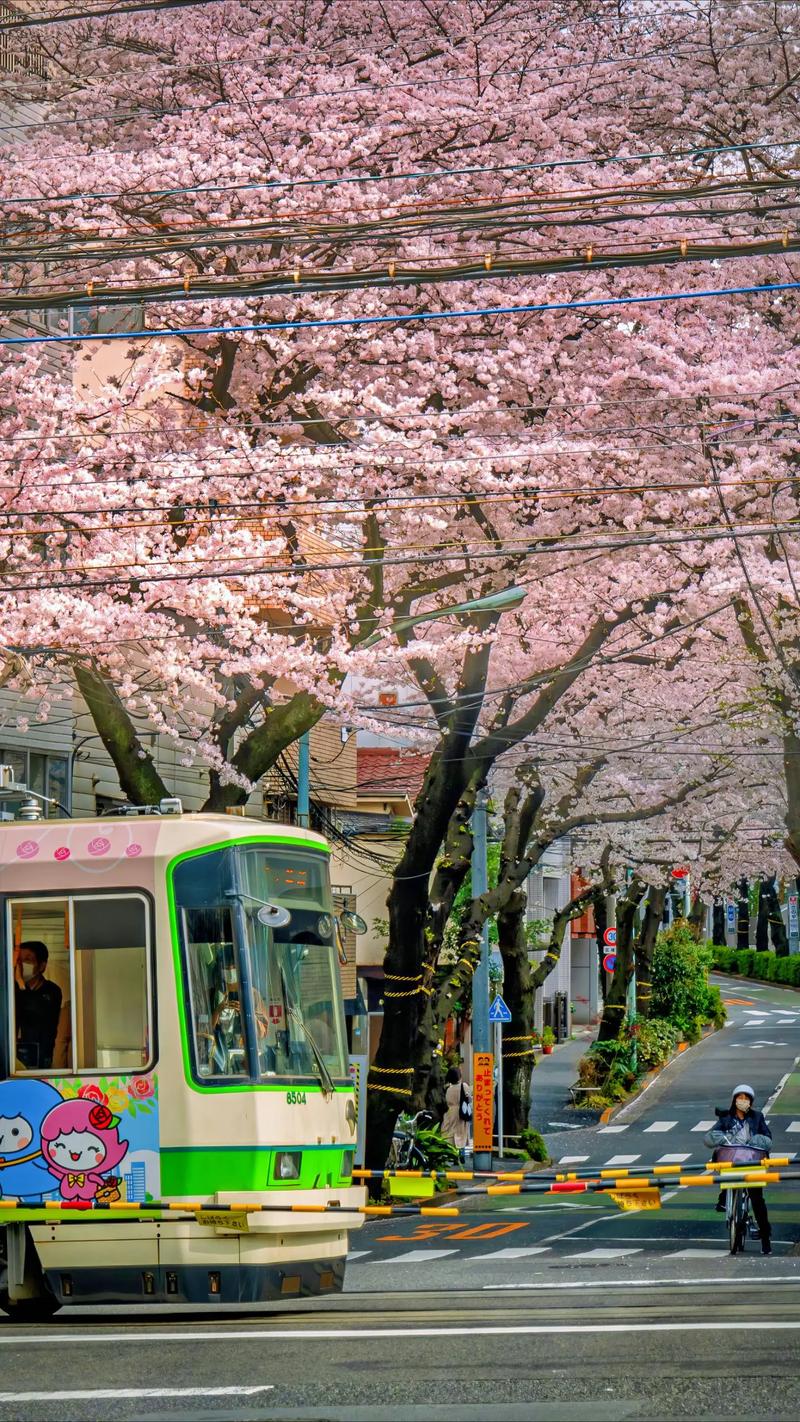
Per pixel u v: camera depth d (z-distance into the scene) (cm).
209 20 3322
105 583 2741
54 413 3009
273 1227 1933
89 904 2036
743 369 3180
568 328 3284
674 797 5428
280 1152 1973
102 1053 1997
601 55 3303
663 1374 1341
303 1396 1276
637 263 1761
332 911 2220
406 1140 4509
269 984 2041
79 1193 1975
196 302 3145
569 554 3531
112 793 4259
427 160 3198
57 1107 1997
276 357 3259
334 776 5972
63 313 3709
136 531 2898
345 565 2809
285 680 3934
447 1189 4619
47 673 3103
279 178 3078
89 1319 2006
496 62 3244
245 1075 1973
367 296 3159
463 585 3678
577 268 1766
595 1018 11762
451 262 3150
